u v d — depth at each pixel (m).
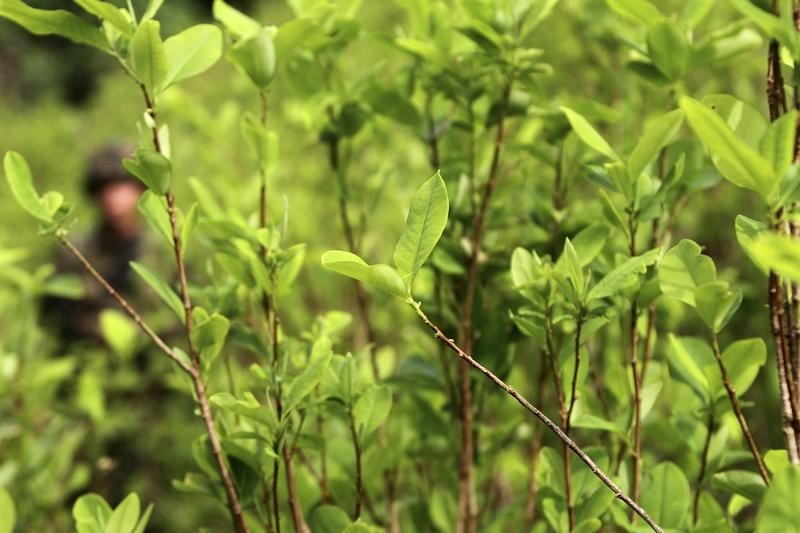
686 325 2.01
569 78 2.17
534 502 1.56
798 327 1.28
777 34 1.24
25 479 1.70
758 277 2.08
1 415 1.82
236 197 2.15
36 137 6.36
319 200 2.46
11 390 1.79
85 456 2.28
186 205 3.34
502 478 1.73
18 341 1.83
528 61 1.45
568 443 1.25
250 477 1.39
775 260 1.14
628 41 1.44
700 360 1.37
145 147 1.33
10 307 1.87
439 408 1.57
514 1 1.44
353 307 2.28
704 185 1.44
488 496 1.57
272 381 1.36
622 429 1.40
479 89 1.49
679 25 1.44
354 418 1.37
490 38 1.43
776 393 1.82
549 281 1.32
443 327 1.52
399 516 1.68
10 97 11.24
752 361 1.34
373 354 1.59
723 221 2.16
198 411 1.36
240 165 2.88
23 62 12.15
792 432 1.27
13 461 1.72
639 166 1.31
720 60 1.44
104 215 3.29
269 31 1.41
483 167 1.57
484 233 1.53
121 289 3.27
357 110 1.56
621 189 1.34
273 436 1.33
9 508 1.41
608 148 1.33
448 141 1.59
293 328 2.25
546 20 2.15
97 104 7.17
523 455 1.79
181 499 2.69
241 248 1.39
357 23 1.51
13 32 12.38
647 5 1.38
